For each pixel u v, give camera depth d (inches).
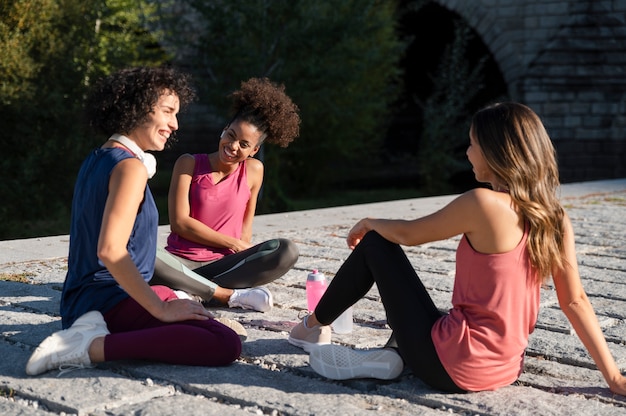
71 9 721.6
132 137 161.8
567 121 1028.5
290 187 1033.5
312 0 824.9
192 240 221.3
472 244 143.8
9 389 149.4
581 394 152.0
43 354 156.5
